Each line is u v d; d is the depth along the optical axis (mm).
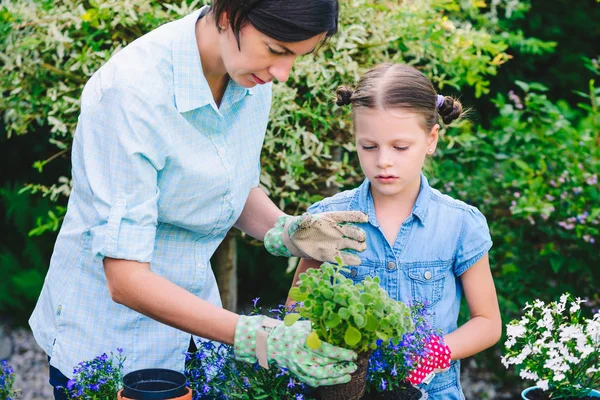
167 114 1735
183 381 1691
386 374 1714
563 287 4195
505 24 4484
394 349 1702
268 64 1627
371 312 1521
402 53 3281
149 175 1710
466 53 3309
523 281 4172
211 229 1934
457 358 1963
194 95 1752
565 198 3977
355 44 2984
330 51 3092
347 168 3260
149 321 1914
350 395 1606
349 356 1542
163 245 1907
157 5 3020
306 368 1545
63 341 1908
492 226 4082
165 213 1830
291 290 1569
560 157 4047
